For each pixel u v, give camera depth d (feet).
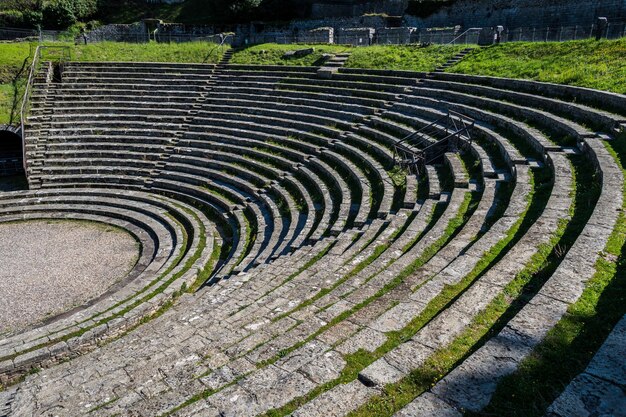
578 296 19.44
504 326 19.12
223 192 70.23
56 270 53.93
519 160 42.57
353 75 84.48
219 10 141.49
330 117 76.74
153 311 42.14
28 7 146.41
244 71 98.27
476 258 26.61
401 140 57.16
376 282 27.53
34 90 96.48
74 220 69.36
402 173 53.36
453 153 52.95
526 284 22.34
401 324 21.22
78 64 102.68
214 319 31.86
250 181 70.28
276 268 39.96
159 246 59.52
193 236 60.18
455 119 60.70
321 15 134.31
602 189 29.96
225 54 108.17
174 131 86.12
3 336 41.04
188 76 99.30
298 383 17.90
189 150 81.25
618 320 17.60
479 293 21.79
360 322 22.36
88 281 51.29
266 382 18.52
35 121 90.53
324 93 83.46
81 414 22.49
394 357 17.84
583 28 81.41
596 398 13.26
